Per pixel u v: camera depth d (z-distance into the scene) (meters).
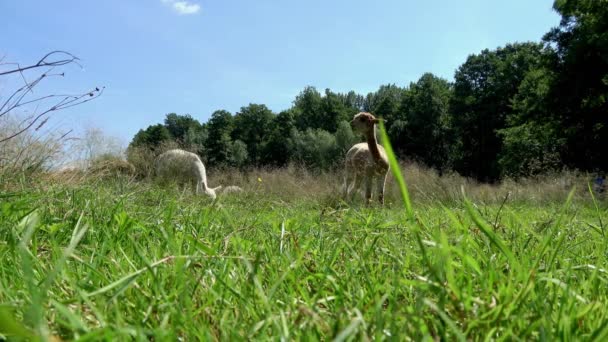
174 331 0.77
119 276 1.18
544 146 30.56
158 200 3.85
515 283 0.94
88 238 1.83
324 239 2.09
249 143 68.81
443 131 55.59
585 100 26.38
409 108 61.75
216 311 0.97
